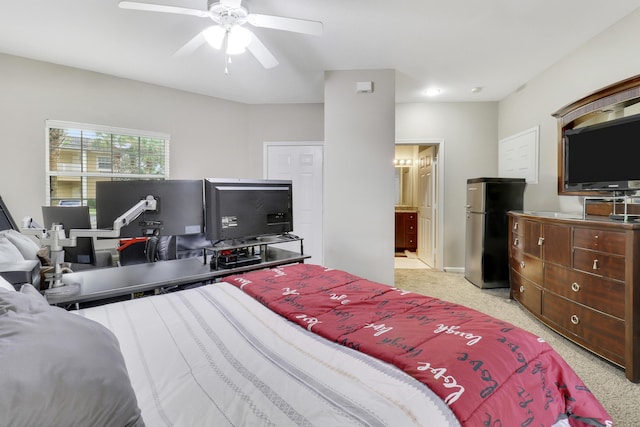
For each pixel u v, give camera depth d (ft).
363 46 9.83
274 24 6.89
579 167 8.90
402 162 22.26
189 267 6.93
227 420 2.43
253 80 12.73
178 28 8.75
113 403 2.08
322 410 2.51
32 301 3.06
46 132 10.85
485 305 10.94
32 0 7.45
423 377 2.85
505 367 3.13
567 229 7.84
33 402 1.85
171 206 6.48
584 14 8.08
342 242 11.85
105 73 11.88
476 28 8.75
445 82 12.80
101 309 4.69
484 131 15.24
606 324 6.76
